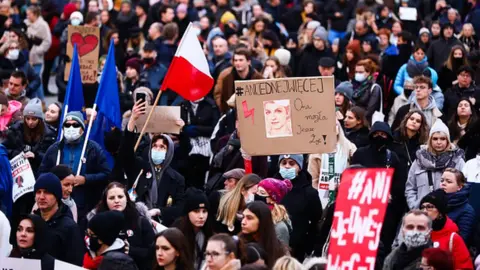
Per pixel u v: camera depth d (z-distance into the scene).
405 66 34.31
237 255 18.52
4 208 24.56
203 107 30.98
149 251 20.58
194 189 21.28
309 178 24.92
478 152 26.23
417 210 20.16
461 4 49.34
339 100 30.53
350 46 36.41
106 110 27.00
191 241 21.03
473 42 41.34
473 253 23.36
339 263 15.98
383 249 21.81
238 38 39.44
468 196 23.83
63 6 49.97
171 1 48.31
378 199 15.86
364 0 44.78
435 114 29.91
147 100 25.98
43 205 21.09
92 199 24.98
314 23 40.44
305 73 38.31
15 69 35.91
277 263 17.58
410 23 45.59
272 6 48.22
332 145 24.48
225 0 47.50
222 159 26.95
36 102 28.17
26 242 20.11
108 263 18.38
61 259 21.03
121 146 24.61
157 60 36.91
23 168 25.12
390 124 33.31
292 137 24.48
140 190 24.62
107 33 40.12
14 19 47.28
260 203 20.17
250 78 31.62
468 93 31.81
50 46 45.00
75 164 25.23
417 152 25.36
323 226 23.20
